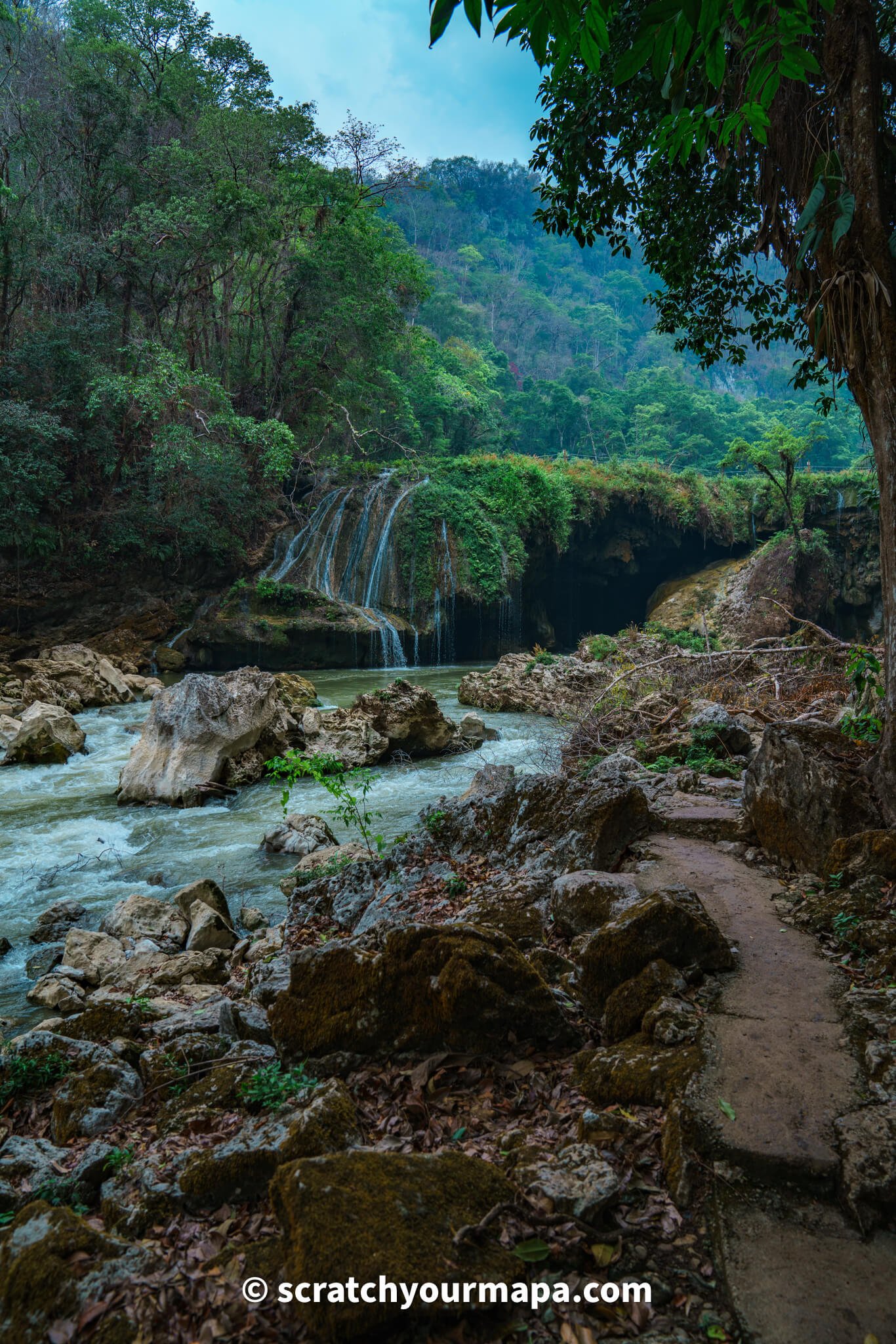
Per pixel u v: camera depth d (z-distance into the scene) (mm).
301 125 30156
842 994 3742
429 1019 3646
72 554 26562
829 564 34688
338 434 38531
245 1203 2959
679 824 6285
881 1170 2605
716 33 2445
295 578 30891
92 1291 2492
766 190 6039
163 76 29484
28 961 6496
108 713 18562
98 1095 3826
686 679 14797
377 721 14000
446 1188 2666
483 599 32062
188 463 26500
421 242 93312
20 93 27219
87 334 25219
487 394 59188
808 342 8062
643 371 80812
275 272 33312
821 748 5484
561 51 2422
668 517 39125
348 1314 2236
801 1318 2244
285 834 9242
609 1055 3459
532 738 15469
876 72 4844
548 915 4855
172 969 5996
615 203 8141
